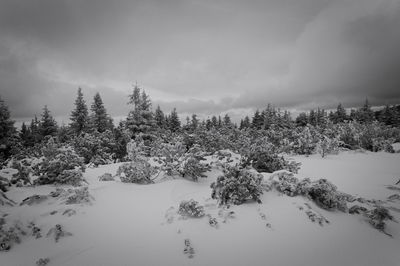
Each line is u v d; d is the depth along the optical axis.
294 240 4.74
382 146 19.27
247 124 59.47
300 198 6.16
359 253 4.51
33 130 42.22
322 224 5.29
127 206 5.85
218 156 12.76
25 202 5.82
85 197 5.93
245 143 16.55
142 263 3.98
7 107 27.50
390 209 6.54
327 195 6.00
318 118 52.62
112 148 19.83
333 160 15.12
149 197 6.44
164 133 28.69
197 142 18.83
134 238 4.60
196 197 6.51
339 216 5.75
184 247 4.38
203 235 4.71
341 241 4.82
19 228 4.65
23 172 8.12
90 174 10.11
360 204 6.70
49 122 38.09
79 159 9.05
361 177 10.58
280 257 4.27
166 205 5.94
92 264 3.93
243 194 5.91
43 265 3.88
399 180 9.57
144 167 8.00
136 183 7.80
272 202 5.97
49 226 4.85
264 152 10.44
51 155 9.30
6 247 4.20
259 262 4.12
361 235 5.08
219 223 5.08
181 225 4.97
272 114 48.81
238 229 4.94
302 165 13.46
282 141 19.66
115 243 4.46
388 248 4.75
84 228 4.86
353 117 55.66
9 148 26.41
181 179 8.22
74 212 5.33
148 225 5.03
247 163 10.12
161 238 4.61
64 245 4.36
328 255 4.39
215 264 4.02
